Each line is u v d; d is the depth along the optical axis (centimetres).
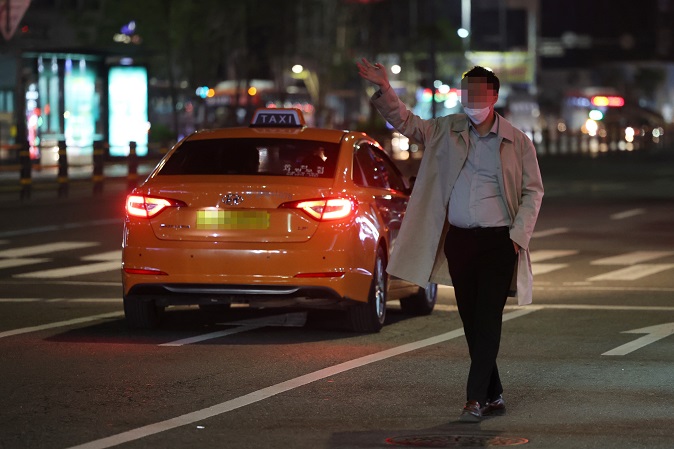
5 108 9225
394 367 2259
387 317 2969
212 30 12594
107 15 11788
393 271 1850
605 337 2662
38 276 3741
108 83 9344
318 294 2517
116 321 2819
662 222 5775
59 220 5669
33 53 8819
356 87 19262
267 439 1691
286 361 2314
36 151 9238
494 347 1808
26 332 2645
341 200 2538
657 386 2098
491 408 1875
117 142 9381
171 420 1808
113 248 4541
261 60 13650
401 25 19625
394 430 1756
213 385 2077
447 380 2139
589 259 4312
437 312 3088
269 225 2506
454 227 1836
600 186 8706
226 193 2517
